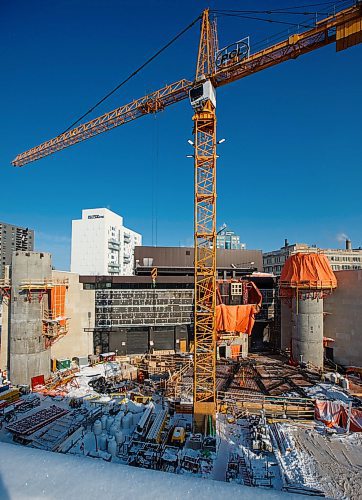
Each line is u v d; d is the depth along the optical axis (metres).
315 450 27.44
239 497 2.10
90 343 62.16
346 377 49.81
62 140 80.88
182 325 66.81
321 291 54.50
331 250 112.38
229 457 28.19
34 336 47.22
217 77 48.56
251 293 68.12
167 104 62.66
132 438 30.53
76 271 139.88
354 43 39.53
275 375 50.00
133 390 45.25
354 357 54.03
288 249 119.88
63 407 39.31
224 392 41.22
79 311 60.91
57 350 57.00
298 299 55.59
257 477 24.44
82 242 140.50
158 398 42.16
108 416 34.53
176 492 2.17
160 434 31.50
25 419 34.62
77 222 141.75
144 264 72.88
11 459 2.64
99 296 63.75
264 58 45.38
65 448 29.33
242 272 76.38
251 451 28.59
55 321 47.91
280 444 28.94
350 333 54.88
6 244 174.25
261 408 37.81
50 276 49.84
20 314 46.72
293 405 38.12
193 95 41.84
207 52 51.28
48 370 49.28
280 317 69.69
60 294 53.34
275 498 2.09
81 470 2.47
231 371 52.12
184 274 74.31
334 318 57.56
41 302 48.56
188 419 36.84
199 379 39.41
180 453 28.61
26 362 46.50
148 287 66.38
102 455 27.61
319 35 41.72
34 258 47.69
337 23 39.41
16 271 47.22
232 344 63.94
